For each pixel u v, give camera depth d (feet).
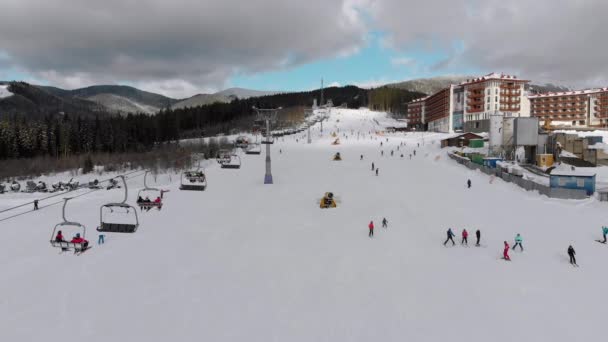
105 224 110.42
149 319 64.28
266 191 178.70
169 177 253.24
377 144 379.14
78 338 59.26
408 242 102.42
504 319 63.31
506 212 132.57
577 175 152.46
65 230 120.98
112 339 58.90
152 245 102.37
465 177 205.98
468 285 75.77
